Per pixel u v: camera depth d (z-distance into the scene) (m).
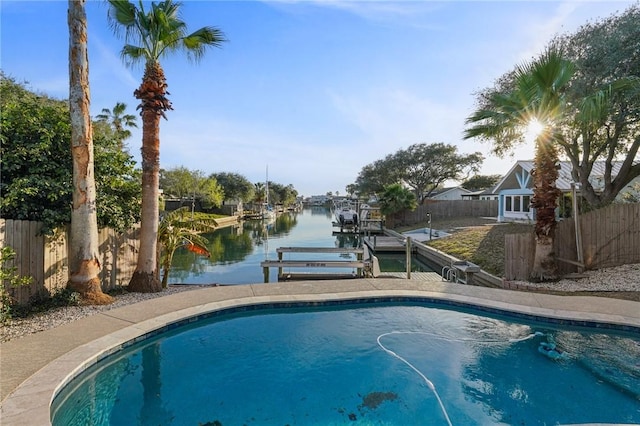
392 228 26.34
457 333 5.41
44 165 6.07
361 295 6.58
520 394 3.87
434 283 7.48
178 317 5.26
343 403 3.72
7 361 3.73
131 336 4.49
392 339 5.22
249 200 52.31
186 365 4.43
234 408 3.59
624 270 7.88
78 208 5.87
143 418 3.37
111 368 4.17
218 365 4.44
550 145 7.62
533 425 3.36
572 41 10.64
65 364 3.66
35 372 3.48
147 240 7.11
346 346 4.99
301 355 4.73
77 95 5.75
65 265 6.25
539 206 7.79
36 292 5.64
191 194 36.31
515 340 5.17
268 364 4.49
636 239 8.28
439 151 37.41
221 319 5.79
